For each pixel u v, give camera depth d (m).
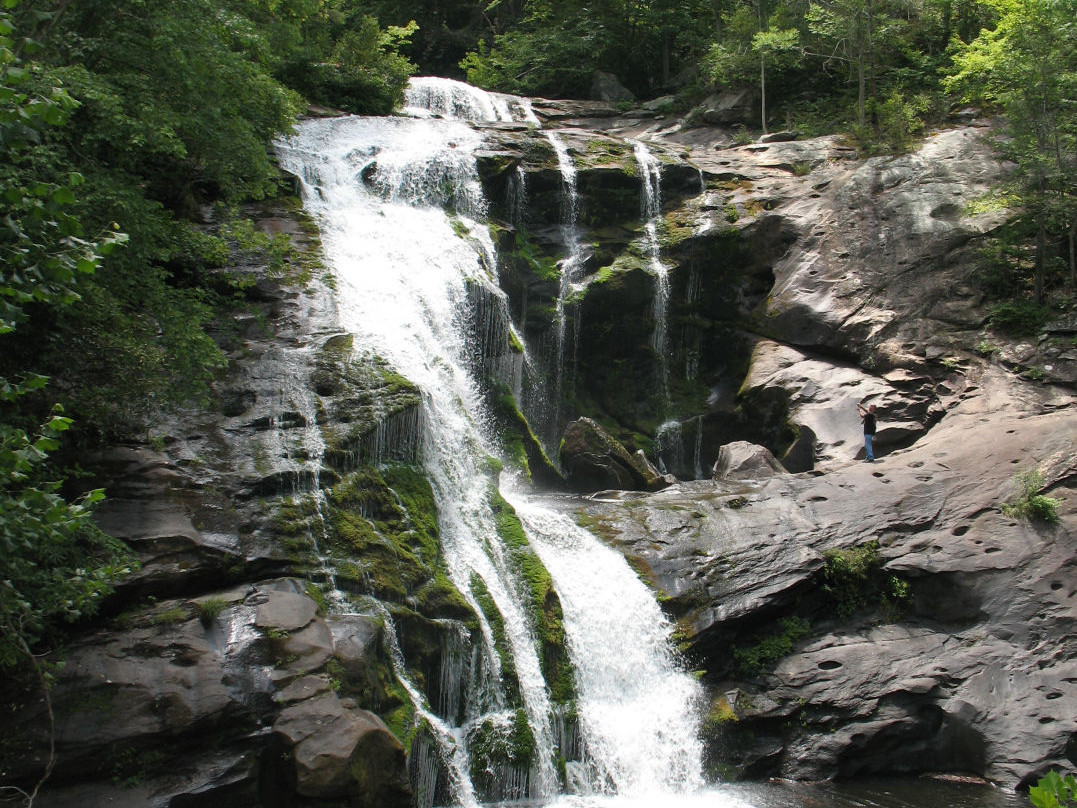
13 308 6.55
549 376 24.23
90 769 9.07
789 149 29.62
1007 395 20.34
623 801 12.43
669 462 24.61
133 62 13.73
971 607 15.51
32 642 8.59
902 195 25.31
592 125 34.75
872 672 14.56
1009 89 24.62
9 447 6.69
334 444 13.98
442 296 19.69
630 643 14.55
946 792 13.06
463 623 13.05
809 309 23.77
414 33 44.16
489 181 25.27
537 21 41.88
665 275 25.38
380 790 9.94
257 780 9.66
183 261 16.27
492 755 12.30
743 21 34.94
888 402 21.11
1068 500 16.69
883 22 31.77
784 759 13.84
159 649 10.15
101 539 10.16
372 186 23.61
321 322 17.06
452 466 16.12
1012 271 22.97
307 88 28.83
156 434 13.06
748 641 15.23
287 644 10.62
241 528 12.13
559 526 16.44
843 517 17.05
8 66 6.22
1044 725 13.63
